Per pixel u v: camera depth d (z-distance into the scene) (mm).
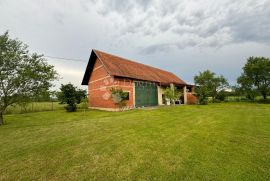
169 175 4414
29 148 6961
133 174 4523
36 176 4629
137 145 6801
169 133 8586
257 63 45156
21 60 15062
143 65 34375
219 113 17016
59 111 24844
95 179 4344
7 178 4578
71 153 6219
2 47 14352
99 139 7859
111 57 26969
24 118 17734
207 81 47219
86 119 14562
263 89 44312
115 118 14227
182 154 5758
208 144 6730
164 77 34469
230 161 5141
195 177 4281
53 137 8586
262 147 6332
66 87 23703
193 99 38875
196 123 11312
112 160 5461
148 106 26734
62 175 4621
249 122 11531
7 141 8242
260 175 4309
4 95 14352
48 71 16094
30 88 15273
